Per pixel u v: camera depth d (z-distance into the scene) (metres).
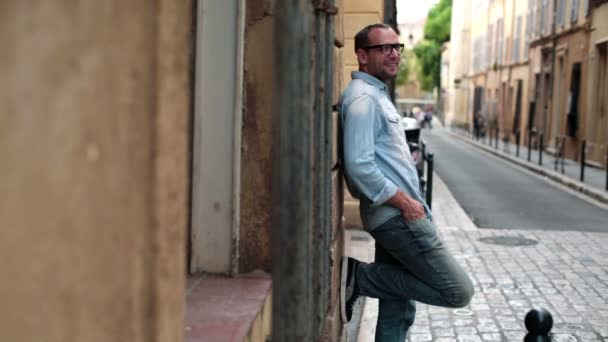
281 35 1.68
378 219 3.91
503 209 13.77
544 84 33.06
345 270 4.20
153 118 1.45
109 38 1.27
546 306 6.66
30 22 1.07
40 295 1.12
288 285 1.75
